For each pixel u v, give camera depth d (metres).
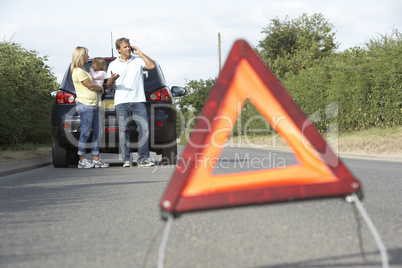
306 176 5.54
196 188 5.38
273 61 105.75
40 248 6.73
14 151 25.55
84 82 17.64
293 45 109.69
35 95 36.50
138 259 6.07
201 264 5.79
